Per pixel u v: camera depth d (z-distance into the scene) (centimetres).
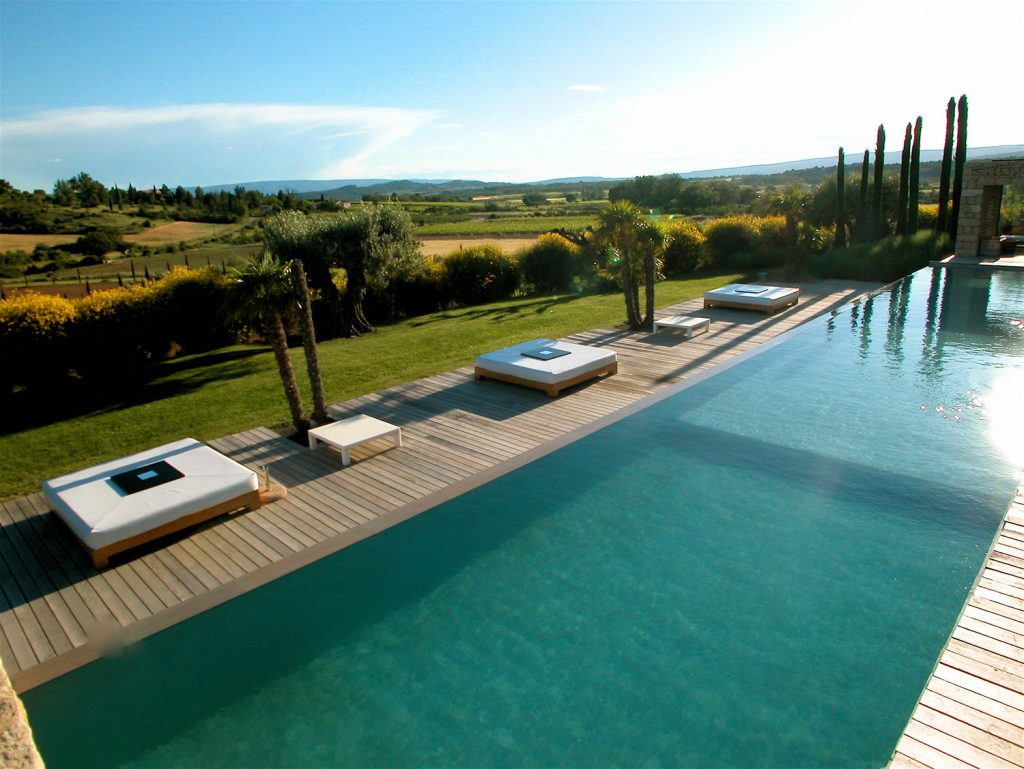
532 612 491
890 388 966
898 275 2003
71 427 972
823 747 365
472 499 662
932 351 1152
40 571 560
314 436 780
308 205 7006
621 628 470
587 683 420
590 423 853
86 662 448
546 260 2223
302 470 742
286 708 407
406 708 404
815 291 1828
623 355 1194
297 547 581
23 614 502
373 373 1152
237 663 446
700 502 645
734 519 611
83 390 1256
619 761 362
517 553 568
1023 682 364
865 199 2505
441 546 581
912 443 768
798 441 785
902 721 381
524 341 1359
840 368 1068
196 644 464
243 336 1603
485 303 2103
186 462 672
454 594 514
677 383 1013
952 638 401
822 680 414
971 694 357
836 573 524
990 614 421
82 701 415
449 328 1567
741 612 481
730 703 399
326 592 520
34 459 841
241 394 1075
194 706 410
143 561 567
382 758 369
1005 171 2000
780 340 1260
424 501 656
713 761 359
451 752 372
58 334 1228
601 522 614
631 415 882
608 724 387
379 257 1633
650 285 1383
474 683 423
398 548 579
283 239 1566
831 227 2692
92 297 1324
